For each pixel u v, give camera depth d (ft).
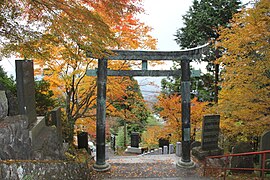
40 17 18.79
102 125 31.30
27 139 18.39
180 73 31.89
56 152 23.13
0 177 11.21
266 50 27.58
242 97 30.04
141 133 79.87
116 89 38.81
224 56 33.22
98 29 19.33
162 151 52.80
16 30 19.69
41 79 35.91
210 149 35.53
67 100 39.34
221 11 50.39
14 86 30.63
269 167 27.40
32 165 13.94
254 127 31.76
